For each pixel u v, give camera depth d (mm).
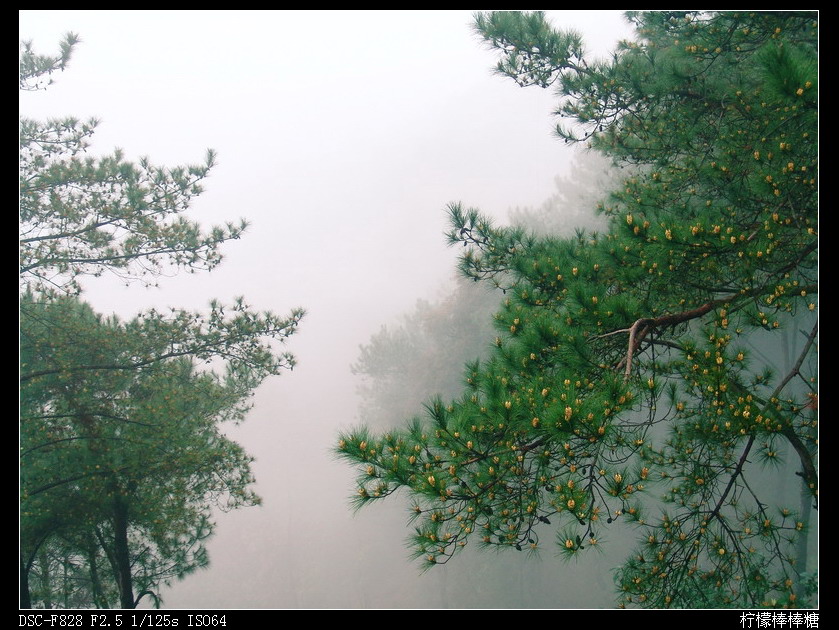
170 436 8820
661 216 4645
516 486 3527
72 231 8344
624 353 4219
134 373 9523
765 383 4211
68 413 8539
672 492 4500
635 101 5902
